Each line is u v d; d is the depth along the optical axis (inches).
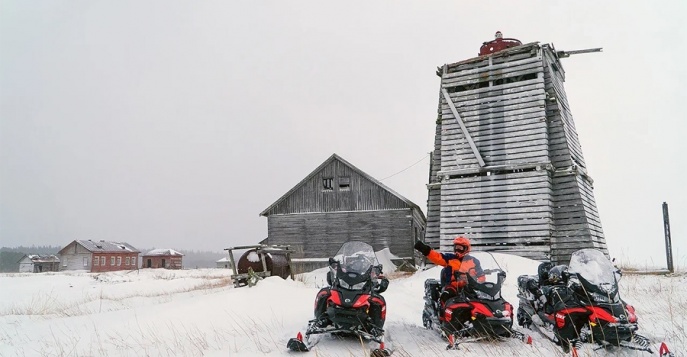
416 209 1296.8
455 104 976.3
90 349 327.0
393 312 447.8
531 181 864.9
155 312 446.9
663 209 770.8
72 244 3368.6
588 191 938.1
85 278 1510.8
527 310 357.4
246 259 738.2
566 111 994.7
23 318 523.8
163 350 315.6
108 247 3508.9
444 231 919.7
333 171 1349.7
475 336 308.3
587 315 281.3
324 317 316.8
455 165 940.6
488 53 1015.6
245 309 452.1
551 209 853.8
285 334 346.9
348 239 1302.9
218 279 1278.3
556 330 293.4
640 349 265.0
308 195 1355.8
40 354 323.0
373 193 1307.8
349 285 307.9
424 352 292.5
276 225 1364.4
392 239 1270.9
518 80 945.5
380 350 288.8
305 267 1316.4
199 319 413.7
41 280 1411.2
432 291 362.6
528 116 900.0
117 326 398.6
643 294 513.7
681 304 429.1
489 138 924.6
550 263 357.7
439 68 1030.4
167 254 3806.6
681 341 295.3
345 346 305.6
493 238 871.1
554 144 895.1
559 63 1020.5
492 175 900.6
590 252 300.2
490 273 318.0
